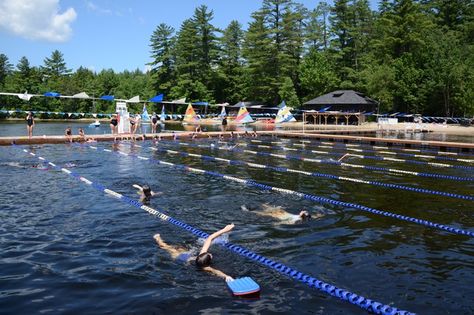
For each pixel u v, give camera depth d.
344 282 5.96
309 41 83.00
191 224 8.75
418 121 55.41
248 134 35.22
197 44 82.56
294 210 10.01
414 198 11.56
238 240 7.73
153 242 7.59
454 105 58.41
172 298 5.37
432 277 6.16
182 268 6.38
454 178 15.12
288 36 74.00
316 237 7.94
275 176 15.09
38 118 79.12
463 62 58.28
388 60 65.88
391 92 61.12
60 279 5.93
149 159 19.34
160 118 54.81
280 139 33.03
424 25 66.44
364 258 6.89
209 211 9.80
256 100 76.25
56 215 9.29
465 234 8.27
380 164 18.84
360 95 64.50
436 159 21.02
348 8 75.75
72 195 11.34
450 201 11.22
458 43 64.94
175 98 80.88
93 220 8.95
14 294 5.45
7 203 10.30
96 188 12.33
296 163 18.84
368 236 8.06
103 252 7.05
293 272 6.27
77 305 5.16
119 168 16.36
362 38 75.69
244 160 19.66
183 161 18.89
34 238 7.71
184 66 81.00
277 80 73.62
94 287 5.68
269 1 74.69
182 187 12.68
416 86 60.25
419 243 7.68
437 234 8.24
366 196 11.77
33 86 82.50
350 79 72.56
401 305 5.28
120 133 31.66
